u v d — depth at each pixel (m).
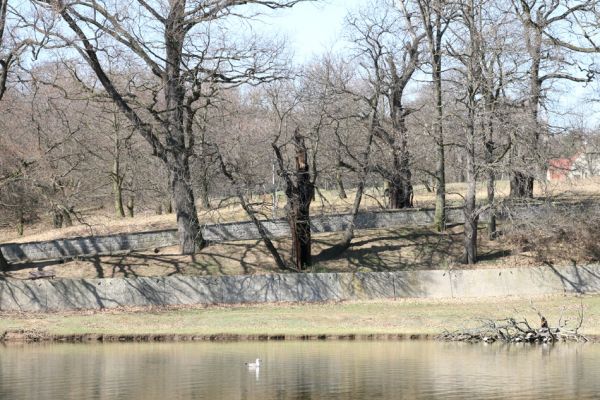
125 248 66.50
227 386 32.84
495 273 58.12
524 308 54.53
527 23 63.91
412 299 57.56
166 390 32.19
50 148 59.34
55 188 62.16
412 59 67.06
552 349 42.72
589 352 41.47
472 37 59.34
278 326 49.50
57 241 66.50
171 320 51.53
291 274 57.56
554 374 34.81
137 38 57.34
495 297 57.81
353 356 40.22
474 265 61.78
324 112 60.97
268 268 61.22
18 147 61.75
